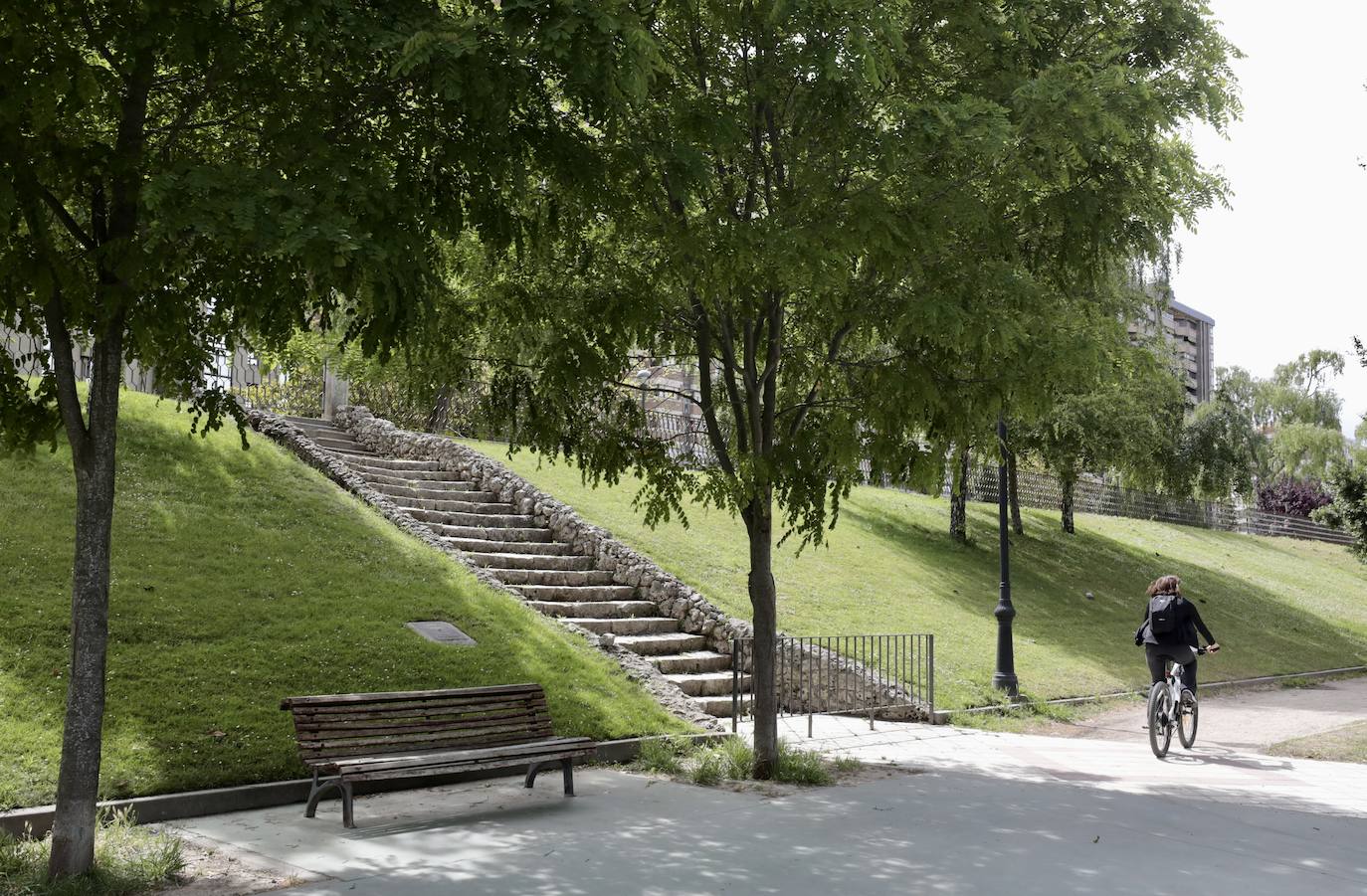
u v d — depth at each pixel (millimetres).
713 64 8211
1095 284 10195
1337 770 11164
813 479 9117
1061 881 6191
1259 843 7383
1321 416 62812
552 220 7719
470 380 10070
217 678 8938
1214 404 32906
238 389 18859
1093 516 35531
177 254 5449
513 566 14859
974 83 8461
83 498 5797
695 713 11266
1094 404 25078
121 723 7875
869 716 13750
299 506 13680
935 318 7617
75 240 6566
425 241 5852
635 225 7914
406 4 5754
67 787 5664
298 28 5250
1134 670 18781
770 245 7309
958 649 17219
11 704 7727
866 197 7582
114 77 5516
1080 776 10203
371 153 5758
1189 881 6266
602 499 19469
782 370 10430
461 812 7664
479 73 5477
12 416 6547
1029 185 8281
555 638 12125
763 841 6988
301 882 5805
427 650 10586
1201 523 42344
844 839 7102
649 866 6273
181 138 6434
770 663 9516
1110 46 9133
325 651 9977
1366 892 6164
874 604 18703
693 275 7750
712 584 16766
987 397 8648
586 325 9180
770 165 8742
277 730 8375
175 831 6812
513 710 8359
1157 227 9664
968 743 12211
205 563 11211
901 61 8031
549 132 6484
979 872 6340
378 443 19172
